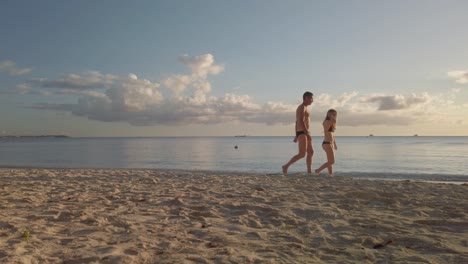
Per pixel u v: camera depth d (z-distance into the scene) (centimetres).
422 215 455
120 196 615
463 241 337
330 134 927
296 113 940
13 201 553
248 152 3488
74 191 677
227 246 326
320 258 293
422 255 299
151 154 3125
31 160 2278
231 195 612
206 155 2930
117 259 280
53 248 312
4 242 324
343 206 518
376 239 344
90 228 385
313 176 879
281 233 374
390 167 1695
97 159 2403
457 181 1128
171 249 313
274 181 802
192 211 486
